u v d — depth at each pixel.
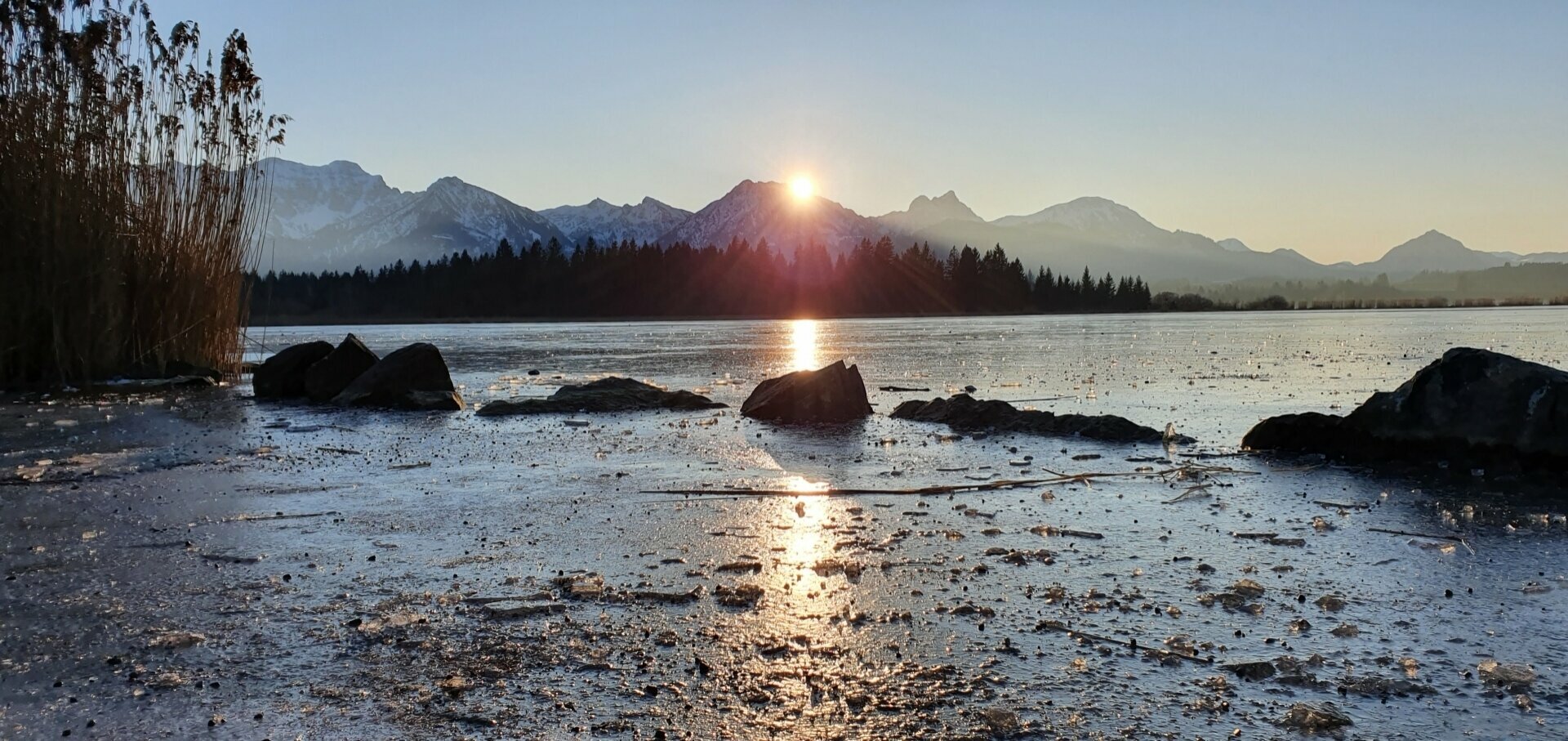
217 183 28.48
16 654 5.95
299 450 14.52
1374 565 7.75
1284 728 4.88
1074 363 33.53
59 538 8.86
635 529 9.11
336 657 5.89
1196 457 13.20
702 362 37.47
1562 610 6.58
